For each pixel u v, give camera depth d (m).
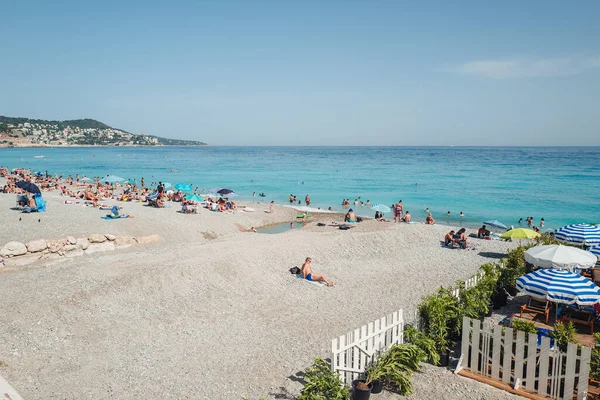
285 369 11.05
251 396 9.70
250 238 25.95
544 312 13.57
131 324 13.69
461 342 11.61
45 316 13.46
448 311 11.57
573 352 8.76
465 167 112.56
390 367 9.88
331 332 13.46
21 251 19.30
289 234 28.05
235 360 11.59
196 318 14.55
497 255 24.00
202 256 20.09
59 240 21.05
